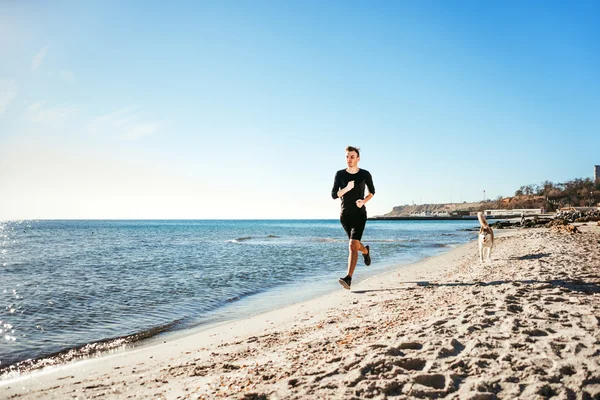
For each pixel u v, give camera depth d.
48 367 4.52
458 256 14.39
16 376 4.20
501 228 54.09
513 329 3.62
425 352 3.16
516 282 6.21
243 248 25.00
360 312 5.47
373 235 42.69
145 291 9.65
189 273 12.86
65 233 60.12
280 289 9.66
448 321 4.11
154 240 37.84
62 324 6.66
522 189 181.88
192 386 3.10
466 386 2.50
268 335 4.82
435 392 2.45
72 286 10.49
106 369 4.17
